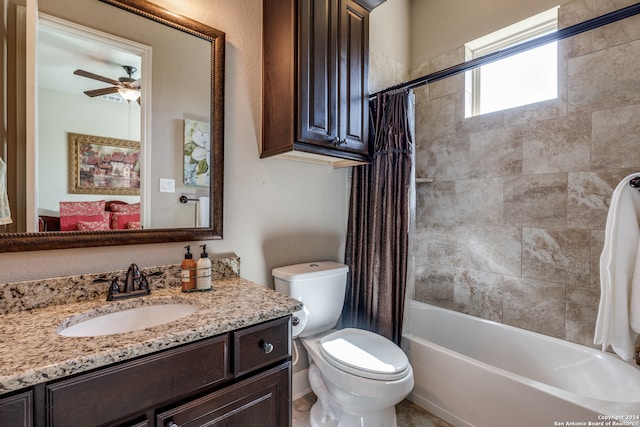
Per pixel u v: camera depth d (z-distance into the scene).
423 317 2.30
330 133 1.55
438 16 2.42
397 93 1.81
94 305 1.04
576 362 1.63
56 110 1.06
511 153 1.99
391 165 1.81
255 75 1.60
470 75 2.25
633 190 1.39
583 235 1.72
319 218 1.96
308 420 1.63
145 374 0.75
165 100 1.30
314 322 1.67
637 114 1.55
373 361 1.37
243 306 1.03
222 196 1.46
